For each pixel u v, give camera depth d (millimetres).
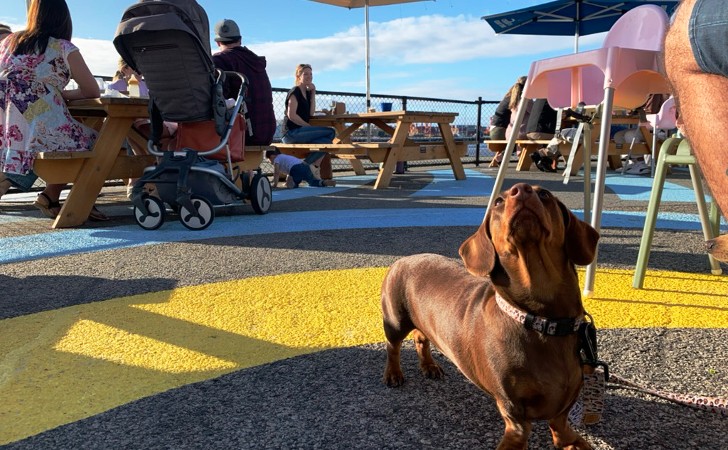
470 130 13203
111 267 3736
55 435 1790
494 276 1612
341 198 7117
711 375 2084
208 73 4863
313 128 8664
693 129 1931
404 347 2484
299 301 3004
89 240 4574
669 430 1762
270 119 7184
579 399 1730
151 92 4840
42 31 4855
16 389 2076
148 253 4125
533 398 1546
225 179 5094
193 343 2471
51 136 4930
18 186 5070
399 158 8297
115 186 8953
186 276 3502
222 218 5629
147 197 4953
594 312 2732
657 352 2281
